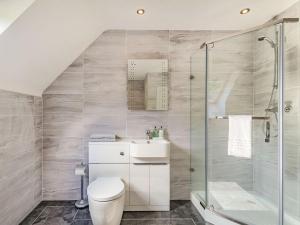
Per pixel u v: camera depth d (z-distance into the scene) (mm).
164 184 2139
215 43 2191
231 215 1850
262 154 2057
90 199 1648
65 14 1634
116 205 1664
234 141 1866
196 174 2334
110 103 2389
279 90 1770
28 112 2049
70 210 2152
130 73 2377
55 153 2371
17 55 1555
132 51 2391
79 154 2379
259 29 1867
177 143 2422
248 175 2188
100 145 2127
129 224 1898
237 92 2227
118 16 2053
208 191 2113
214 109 2184
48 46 1786
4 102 1647
